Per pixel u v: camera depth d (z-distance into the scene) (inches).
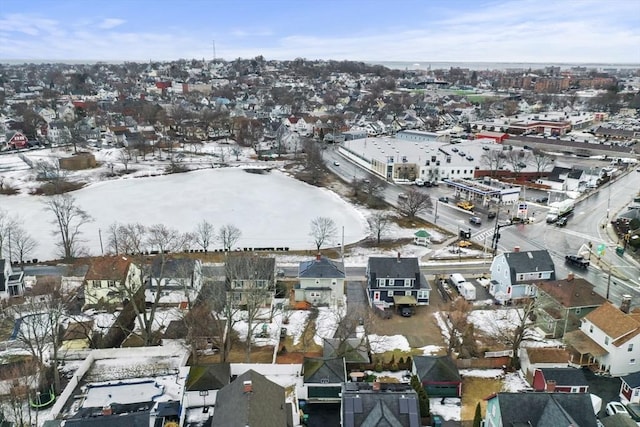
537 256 3329.2
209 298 2955.2
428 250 4202.8
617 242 4330.7
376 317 3075.8
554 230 4650.6
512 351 2588.6
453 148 7219.5
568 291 2859.3
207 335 2691.9
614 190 5925.2
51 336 2432.3
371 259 3314.5
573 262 3868.1
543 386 2209.6
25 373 2230.6
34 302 2773.1
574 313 2763.3
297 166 7436.0
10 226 4338.1
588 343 2554.1
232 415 1752.0
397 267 3253.0
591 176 6087.6
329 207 5526.6
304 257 4104.3
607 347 2465.6
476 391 2317.9
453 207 5378.9
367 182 6058.1
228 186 6382.9
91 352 2527.1
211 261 3966.5
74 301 3196.4
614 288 3459.6
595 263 3892.7
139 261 3371.1
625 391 2224.4
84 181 6535.4
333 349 2522.1
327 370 2244.1
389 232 4655.5
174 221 5039.4
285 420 1847.9
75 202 5629.9
